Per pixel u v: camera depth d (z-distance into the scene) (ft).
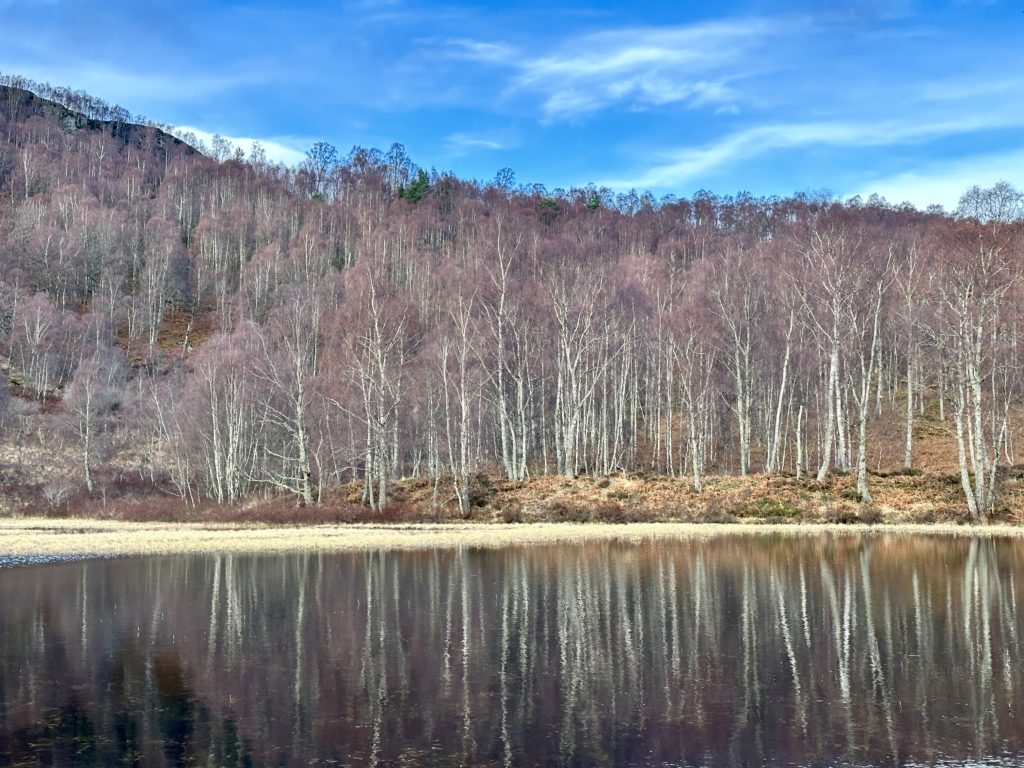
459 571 102.94
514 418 250.37
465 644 66.28
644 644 65.92
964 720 48.01
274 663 60.95
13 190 541.34
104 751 44.11
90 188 569.23
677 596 85.25
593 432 249.75
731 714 49.39
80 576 100.48
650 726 47.39
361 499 185.78
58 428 265.75
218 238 496.64
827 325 205.46
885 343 268.00
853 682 55.52
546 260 299.79
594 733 46.29
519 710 50.42
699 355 214.28
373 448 198.29
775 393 268.82
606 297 240.94
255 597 86.28
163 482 246.27
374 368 202.28
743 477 181.47
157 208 549.13
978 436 154.10
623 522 162.81
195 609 80.28
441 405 227.20
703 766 41.65
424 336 256.11
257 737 46.09
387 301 237.25
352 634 69.77
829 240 200.85
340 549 125.08
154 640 67.97
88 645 66.33
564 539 136.26
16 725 48.21
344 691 54.29
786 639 67.15
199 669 59.41
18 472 239.91
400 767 41.70
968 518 152.56
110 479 242.37
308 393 222.69
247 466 225.97
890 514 156.87
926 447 230.07
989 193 282.56
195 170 634.43
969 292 166.30
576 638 68.03
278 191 607.37
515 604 81.87
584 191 609.01
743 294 226.17
